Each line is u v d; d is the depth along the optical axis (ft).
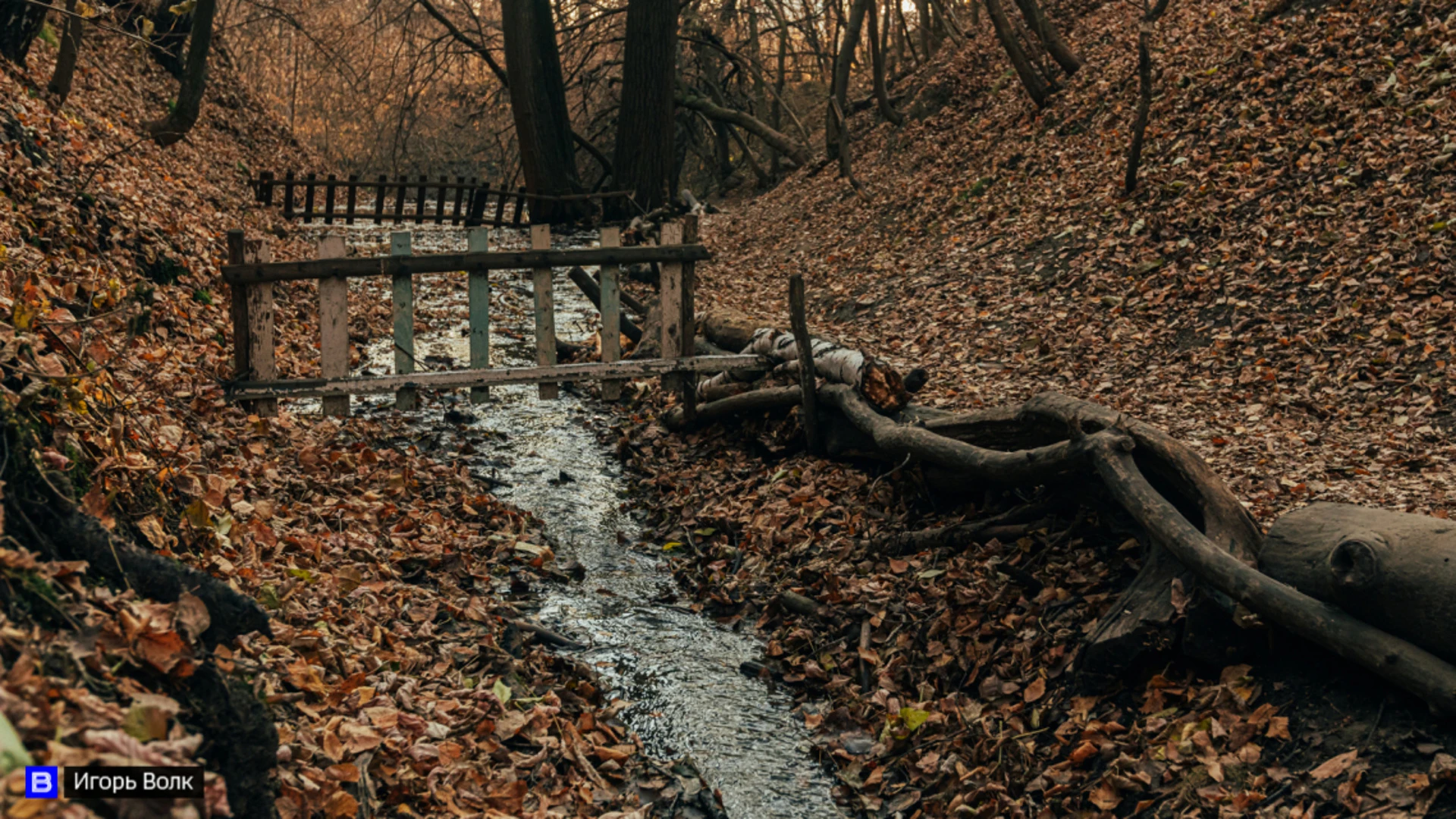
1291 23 40.24
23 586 6.69
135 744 5.61
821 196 64.28
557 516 22.00
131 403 15.02
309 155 82.94
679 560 20.35
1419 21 34.53
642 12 74.84
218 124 64.23
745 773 13.10
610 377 24.21
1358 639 10.66
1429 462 18.66
